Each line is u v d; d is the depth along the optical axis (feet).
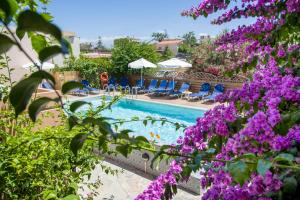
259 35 9.25
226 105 6.60
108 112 51.49
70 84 2.11
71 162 9.48
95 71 63.52
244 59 9.65
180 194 17.46
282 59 8.39
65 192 8.56
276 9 9.00
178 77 65.62
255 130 4.44
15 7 1.58
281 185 3.69
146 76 67.10
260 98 6.34
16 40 1.59
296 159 3.75
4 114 9.32
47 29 1.41
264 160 3.09
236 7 9.73
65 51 1.49
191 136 6.31
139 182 19.19
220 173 4.85
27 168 7.51
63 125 10.48
